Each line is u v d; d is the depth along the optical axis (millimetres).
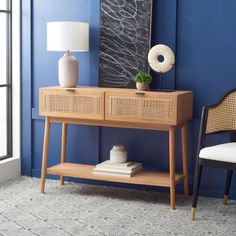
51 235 2432
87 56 3475
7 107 3715
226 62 3158
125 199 3146
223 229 2564
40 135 3691
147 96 2922
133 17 3254
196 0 3176
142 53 3248
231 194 3197
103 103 3045
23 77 3674
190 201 3141
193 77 3238
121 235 2445
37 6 3580
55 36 3193
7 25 3650
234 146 2703
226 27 3131
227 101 2938
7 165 3588
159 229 2545
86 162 3570
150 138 3385
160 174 3186
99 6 3387
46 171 3258
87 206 2955
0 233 2451
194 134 3273
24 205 2947
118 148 3191
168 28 3238
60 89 3154
